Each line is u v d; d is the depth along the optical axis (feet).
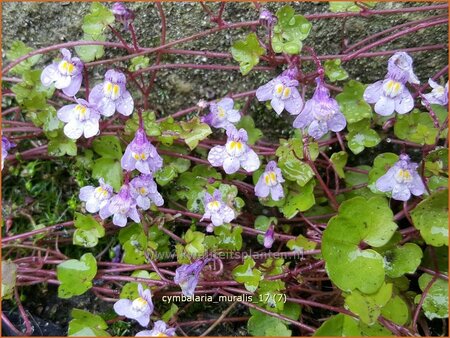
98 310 0.45
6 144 0.44
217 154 0.42
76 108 0.41
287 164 0.42
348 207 0.37
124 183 0.40
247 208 0.47
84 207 0.46
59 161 0.49
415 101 0.45
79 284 0.41
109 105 0.41
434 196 0.38
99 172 0.45
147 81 0.47
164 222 0.44
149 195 0.41
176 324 0.41
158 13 0.45
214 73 0.47
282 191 0.42
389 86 0.40
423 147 0.42
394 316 0.37
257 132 0.46
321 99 0.39
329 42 0.46
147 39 0.47
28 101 0.44
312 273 0.42
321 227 0.44
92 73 0.48
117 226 0.45
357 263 0.38
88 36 0.46
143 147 0.40
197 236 0.42
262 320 0.41
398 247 0.39
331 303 0.42
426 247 0.42
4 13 0.47
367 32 0.45
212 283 0.40
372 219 0.38
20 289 0.45
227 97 0.45
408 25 0.44
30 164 0.49
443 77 0.45
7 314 0.44
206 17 0.45
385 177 0.40
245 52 0.42
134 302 0.38
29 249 0.46
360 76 0.47
